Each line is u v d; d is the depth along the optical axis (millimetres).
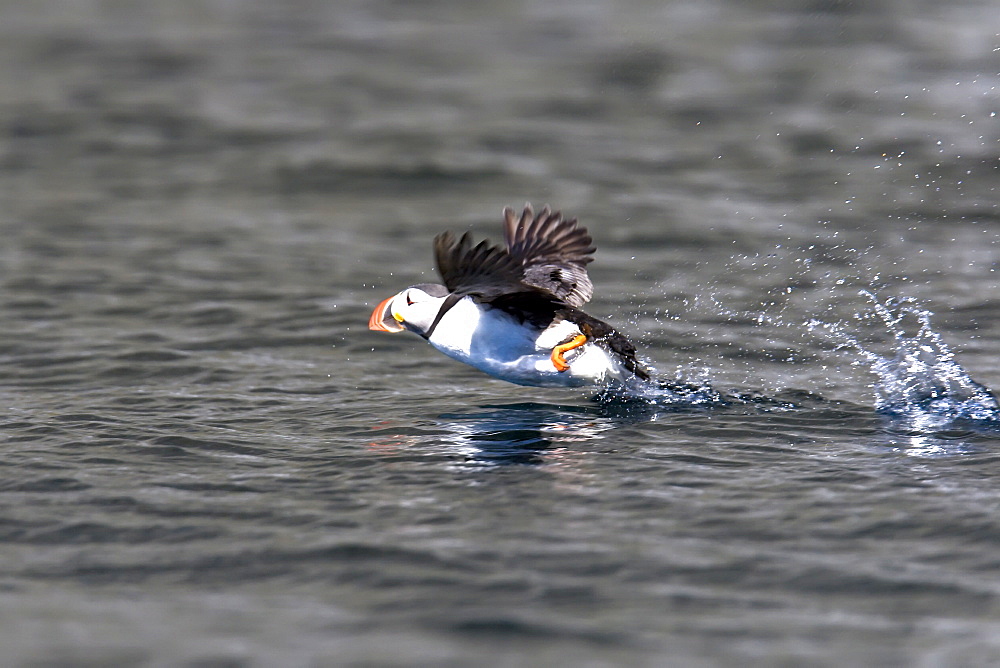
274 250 16906
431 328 10438
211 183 20359
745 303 14141
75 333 13305
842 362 12023
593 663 6238
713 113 24188
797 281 14930
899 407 10633
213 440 9938
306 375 12016
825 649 6371
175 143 22672
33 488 8750
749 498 8500
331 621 6723
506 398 11211
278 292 14992
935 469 9023
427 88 26594
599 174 20531
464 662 6250
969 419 10273
